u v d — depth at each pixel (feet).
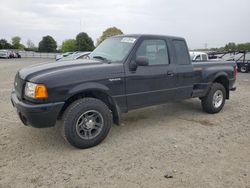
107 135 15.53
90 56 17.51
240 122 19.26
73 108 13.32
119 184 10.73
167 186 10.61
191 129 17.44
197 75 19.44
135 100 15.87
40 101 12.55
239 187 10.61
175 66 17.76
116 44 16.92
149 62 16.42
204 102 20.86
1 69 64.90
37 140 15.08
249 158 13.20
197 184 10.77
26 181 10.88
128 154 13.44
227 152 13.88
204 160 12.89
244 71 66.69
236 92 32.81
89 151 13.75
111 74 14.51
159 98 17.16
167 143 14.96
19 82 13.89
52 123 13.05
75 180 10.98
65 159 12.82
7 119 18.90
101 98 15.07
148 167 12.11
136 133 16.49
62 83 12.91
